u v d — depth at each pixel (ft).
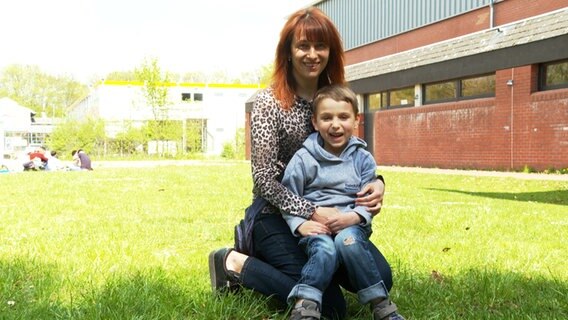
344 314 9.59
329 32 9.86
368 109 86.94
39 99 264.52
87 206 27.20
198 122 180.14
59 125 152.66
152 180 48.42
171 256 14.51
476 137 63.98
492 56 60.80
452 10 79.56
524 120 57.21
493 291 10.75
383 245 16.37
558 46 52.85
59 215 23.82
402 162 77.92
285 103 9.87
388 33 93.97
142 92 174.50
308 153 9.58
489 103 61.82
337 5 107.45
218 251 10.18
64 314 9.12
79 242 16.53
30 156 79.20
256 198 10.28
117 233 18.58
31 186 41.27
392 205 27.99
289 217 9.42
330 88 9.62
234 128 201.05
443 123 69.21
